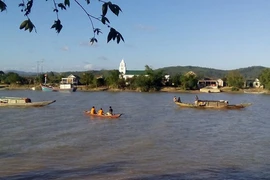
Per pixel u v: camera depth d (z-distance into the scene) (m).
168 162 24.22
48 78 194.38
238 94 139.75
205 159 25.33
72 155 25.92
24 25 5.63
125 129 39.53
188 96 118.00
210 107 69.44
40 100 88.06
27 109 62.62
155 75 154.62
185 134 36.59
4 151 26.92
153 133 36.75
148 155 26.31
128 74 188.62
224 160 25.08
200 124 45.25
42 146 29.00
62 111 59.50
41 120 46.66
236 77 170.50
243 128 42.09
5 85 177.75
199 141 32.62
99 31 6.41
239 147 29.98
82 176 20.56
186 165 23.52
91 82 169.12
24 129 38.19
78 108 66.06
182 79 158.62
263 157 26.16
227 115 57.75
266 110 68.31
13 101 68.12
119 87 160.12
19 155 25.62
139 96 112.94
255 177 20.97
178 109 66.88
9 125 41.28
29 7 5.62
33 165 22.88
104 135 35.06
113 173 21.31
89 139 32.62
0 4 5.37
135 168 22.52
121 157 25.53
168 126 42.62
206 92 149.62
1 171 21.41
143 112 60.25
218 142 32.22
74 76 184.62
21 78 184.75
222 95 130.50
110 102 84.12
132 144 30.44
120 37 5.70
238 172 22.00
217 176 21.00
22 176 20.42
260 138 34.75
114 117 50.75
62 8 5.90
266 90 155.38
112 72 163.88
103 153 26.72
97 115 51.84
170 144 30.78
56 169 22.02
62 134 35.28
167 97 108.38
